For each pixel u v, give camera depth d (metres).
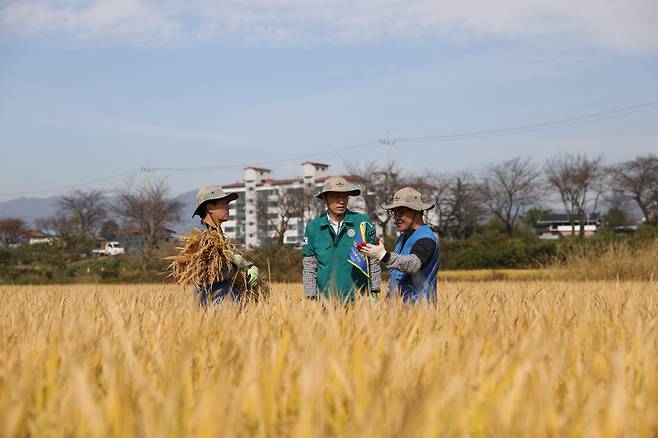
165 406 2.04
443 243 49.22
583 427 2.04
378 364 2.63
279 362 2.79
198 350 3.25
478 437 2.12
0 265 48.38
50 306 6.34
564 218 126.19
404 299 6.24
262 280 6.59
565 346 3.06
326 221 6.87
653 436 2.16
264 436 2.03
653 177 90.12
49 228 97.69
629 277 25.95
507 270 43.75
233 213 131.12
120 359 2.69
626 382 2.66
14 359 2.85
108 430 2.06
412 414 1.83
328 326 3.49
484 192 93.19
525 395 2.21
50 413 2.19
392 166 72.62
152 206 83.12
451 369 2.66
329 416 2.21
